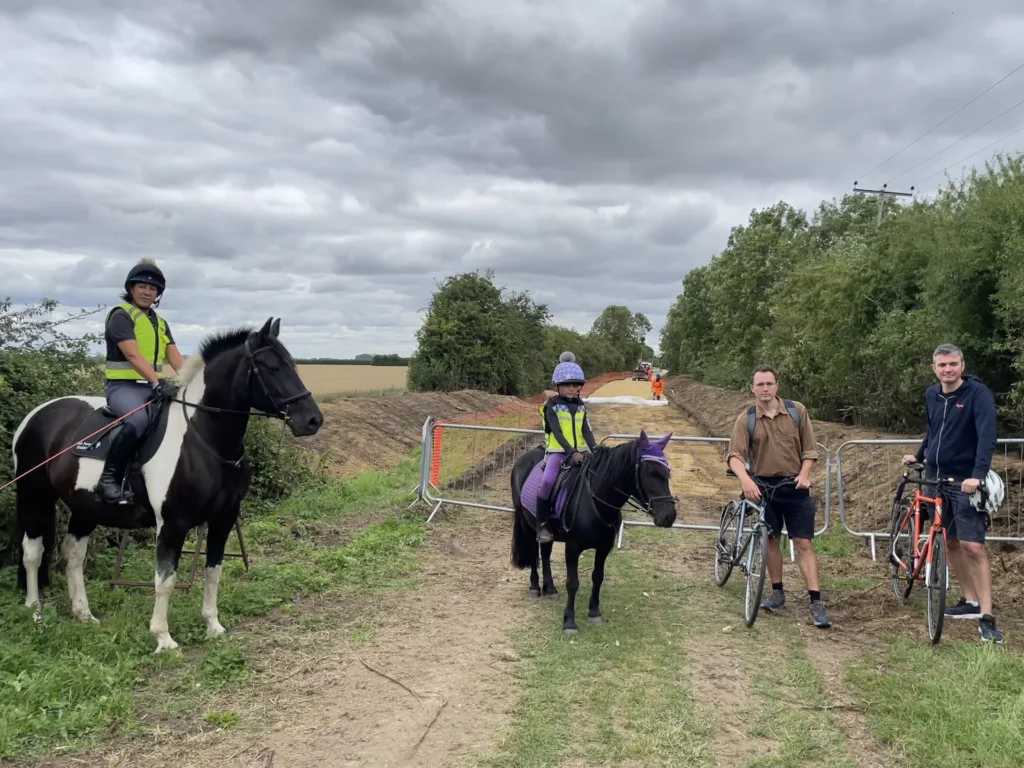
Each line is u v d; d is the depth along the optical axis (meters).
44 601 6.11
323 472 12.33
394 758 3.95
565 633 5.93
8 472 6.50
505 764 3.91
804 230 42.88
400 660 5.34
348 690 4.80
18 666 4.68
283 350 5.38
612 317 125.81
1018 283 11.16
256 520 9.41
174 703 4.50
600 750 4.07
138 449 5.26
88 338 8.30
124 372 5.49
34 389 7.29
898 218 18.14
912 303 17.58
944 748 4.03
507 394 38.03
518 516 6.73
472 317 35.75
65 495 5.39
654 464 5.47
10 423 6.88
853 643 5.80
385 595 6.90
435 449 11.18
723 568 7.49
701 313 52.84
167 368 7.14
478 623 6.19
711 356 50.44
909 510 6.51
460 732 4.26
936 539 5.68
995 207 12.54
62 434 5.58
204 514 5.33
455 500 10.61
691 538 9.59
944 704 4.49
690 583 7.56
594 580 6.18
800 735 4.26
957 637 5.74
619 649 5.63
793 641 5.86
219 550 5.64
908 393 15.86
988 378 13.25
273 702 4.59
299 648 5.50
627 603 6.85
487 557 8.50
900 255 17.28
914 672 5.12
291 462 11.19
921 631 5.92
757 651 5.64
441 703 4.63
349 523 9.66
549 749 4.07
